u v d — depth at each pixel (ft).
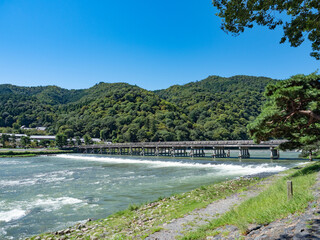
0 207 69.05
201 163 161.07
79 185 101.14
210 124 471.62
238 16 29.12
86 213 61.62
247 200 47.44
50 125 650.84
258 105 641.40
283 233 22.97
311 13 28.32
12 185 104.73
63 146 409.49
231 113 546.26
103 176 125.80
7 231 50.90
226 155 231.30
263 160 159.84
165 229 38.42
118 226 46.09
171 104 616.39
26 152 329.31
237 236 26.63
